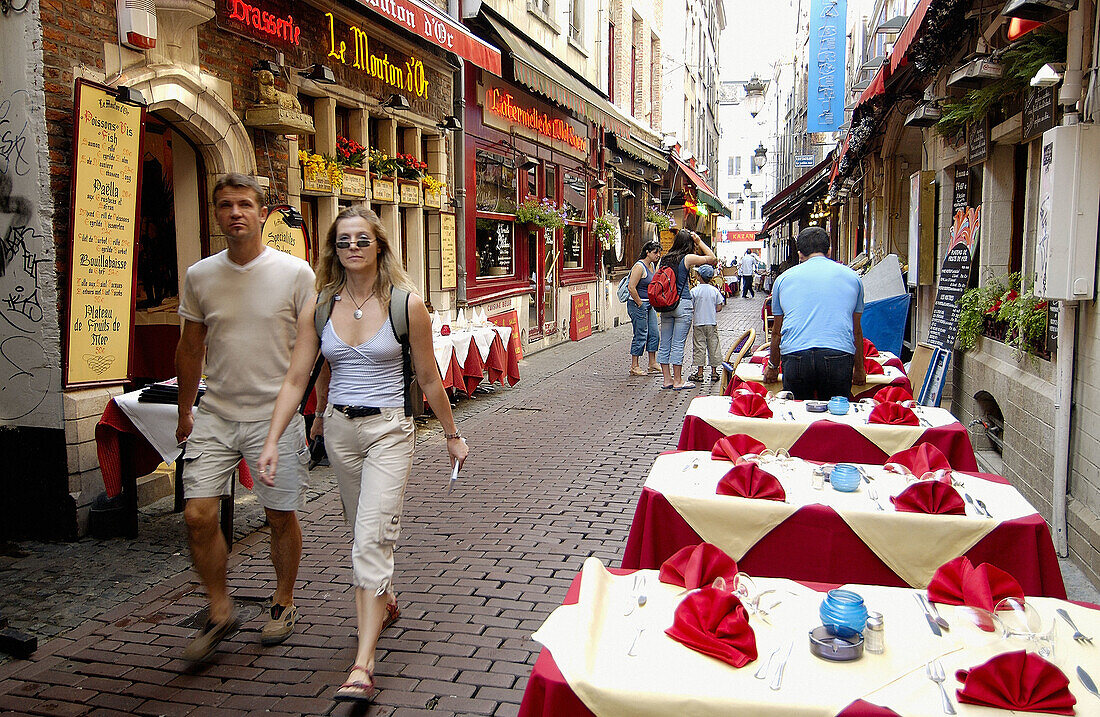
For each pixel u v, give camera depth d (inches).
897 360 279.6
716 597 86.2
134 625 162.4
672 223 955.3
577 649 82.3
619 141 792.9
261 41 287.4
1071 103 196.4
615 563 190.7
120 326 220.7
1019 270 277.4
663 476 140.3
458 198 462.9
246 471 200.8
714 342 452.4
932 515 118.8
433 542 205.9
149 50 230.5
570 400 406.6
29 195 201.9
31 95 198.5
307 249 292.0
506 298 548.4
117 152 214.8
